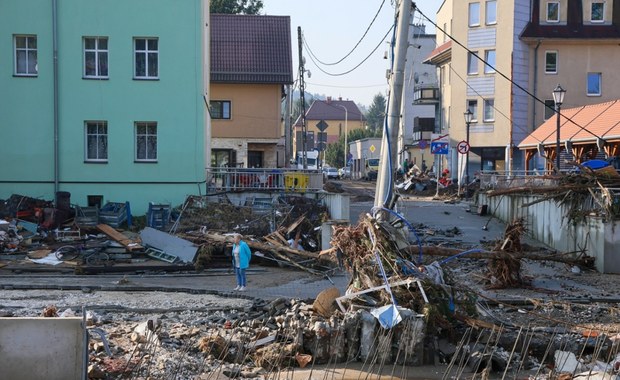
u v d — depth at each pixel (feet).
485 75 179.73
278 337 44.55
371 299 46.83
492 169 181.06
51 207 96.84
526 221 93.50
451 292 47.06
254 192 107.55
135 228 98.73
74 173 106.42
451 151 186.39
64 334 31.99
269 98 169.58
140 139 108.78
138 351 40.78
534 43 176.04
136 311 55.26
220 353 41.98
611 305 60.64
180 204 107.04
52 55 105.40
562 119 135.74
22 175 105.50
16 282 69.77
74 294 63.62
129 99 107.14
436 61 203.72
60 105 106.01
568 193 84.17
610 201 77.15
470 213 123.13
